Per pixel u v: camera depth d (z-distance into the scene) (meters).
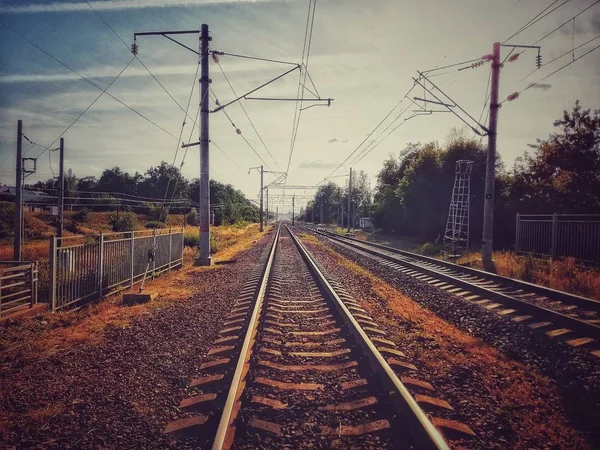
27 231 38.03
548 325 8.12
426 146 40.94
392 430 4.07
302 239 40.62
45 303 9.84
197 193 113.44
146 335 7.48
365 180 113.06
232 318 8.55
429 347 6.88
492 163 18.98
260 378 5.20
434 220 37.78
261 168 63.47
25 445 3.92
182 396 4.92
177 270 18.25
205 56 18.61
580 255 16.36
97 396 4.94
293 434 4.05
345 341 6.92
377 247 31.89
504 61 18.61
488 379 5.57
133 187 113.81
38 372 5.75
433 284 13.59
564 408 4.80
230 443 3.75
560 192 25.12
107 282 11.99
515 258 18.58
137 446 3.85
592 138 25.94
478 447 3.86
